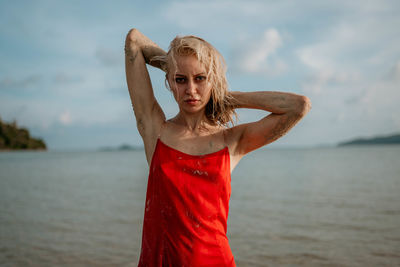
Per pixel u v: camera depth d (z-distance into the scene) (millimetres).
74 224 10625
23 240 8672
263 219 11352
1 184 24562
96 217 11758
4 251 7691
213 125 1719
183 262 1442
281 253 7559
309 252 7625
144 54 1730
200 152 1581
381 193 17234
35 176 31969
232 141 1672
